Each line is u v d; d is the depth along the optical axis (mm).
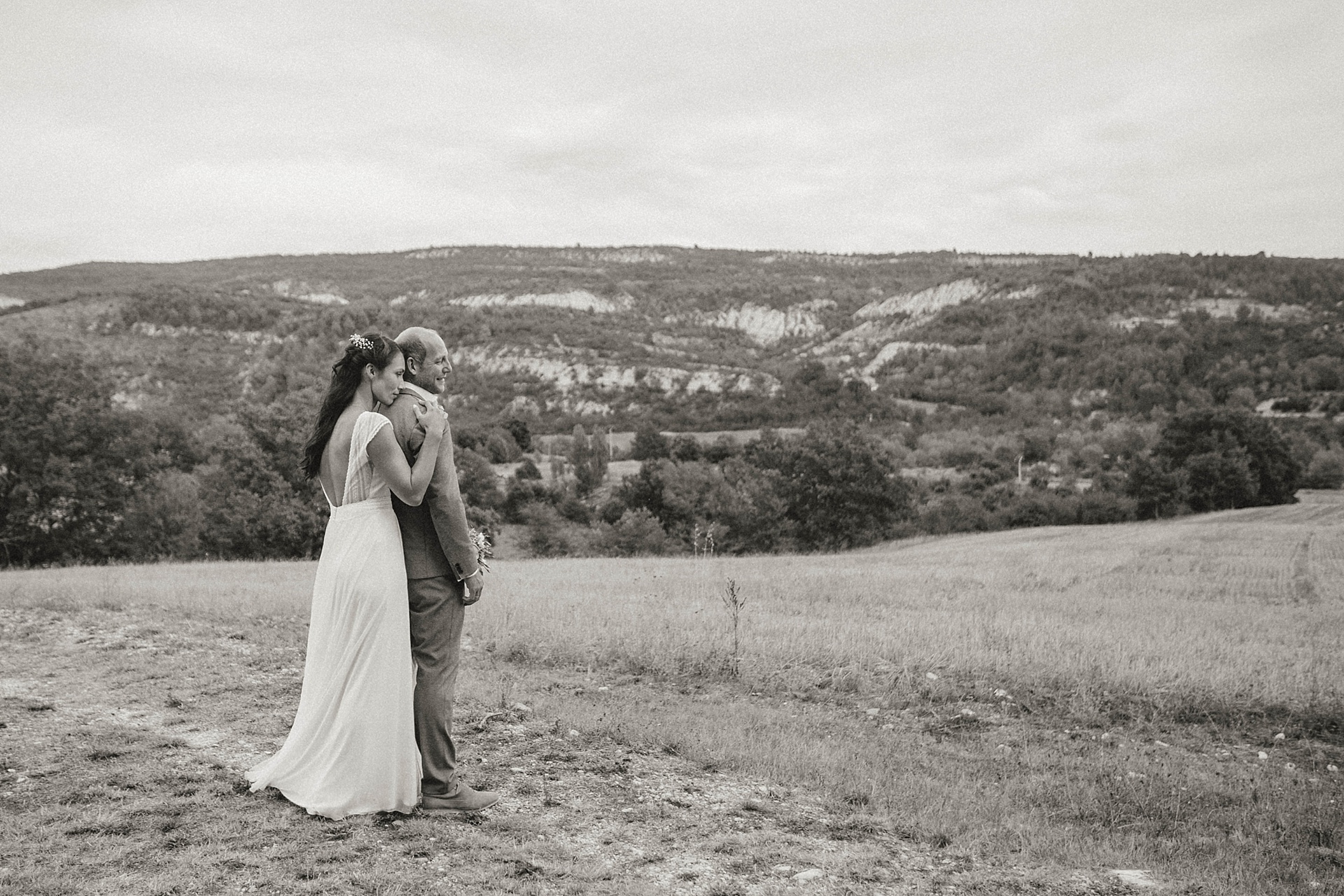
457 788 4277
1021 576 26906
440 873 3479
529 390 158625
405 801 4074
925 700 9164
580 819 4277
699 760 5566
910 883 3881
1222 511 72812
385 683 4008
